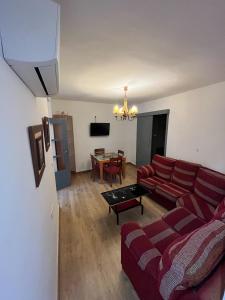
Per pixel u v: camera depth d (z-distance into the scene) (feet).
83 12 3.05
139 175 11.37
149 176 11.36
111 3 2.83
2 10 1.82
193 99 9.86
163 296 3.02
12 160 1.94
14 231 1.82
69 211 9.18
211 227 3.51
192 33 3.83
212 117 8.74
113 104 17.08
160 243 4.93
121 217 8.53
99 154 15.56
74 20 3.30
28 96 3.22
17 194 2.04
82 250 6.33
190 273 2.66
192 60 5.45
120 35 3.92
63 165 12.46
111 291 4.81
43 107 5.89
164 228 5.64
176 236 5.25
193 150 10.11
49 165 6.28
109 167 13.32
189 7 2.95
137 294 4.57
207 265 2.80
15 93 2.28
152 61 5.51
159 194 9.41
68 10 2.97
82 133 16.02
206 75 7.11
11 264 1.65
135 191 8.95
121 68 6.18
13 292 1.65
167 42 4.26
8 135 1.86
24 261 2.09
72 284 5.01
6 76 1.92
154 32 3.79
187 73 6.84
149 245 4.42
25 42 1.90
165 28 3.63
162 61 5.52
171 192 8.64
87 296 4.68
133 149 18.13
